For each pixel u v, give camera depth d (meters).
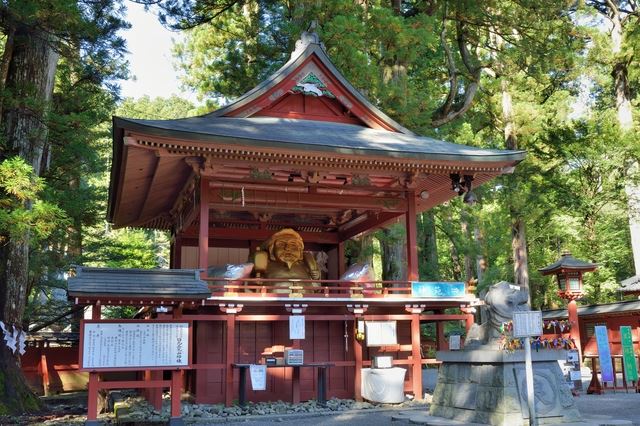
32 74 16.97
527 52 28.73
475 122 34.78
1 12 14.89
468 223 30.91
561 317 26.91
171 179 18.48
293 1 23.88
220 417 13.19
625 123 34.78
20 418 14.84
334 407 14.66
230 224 21.94
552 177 35.75
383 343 15.90
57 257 26.42
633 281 25.69
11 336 16.08
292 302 15.32
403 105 21.62
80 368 11.23
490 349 11.40
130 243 36.84
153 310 15.19
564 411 11.05
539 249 39.31
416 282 16.47
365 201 17.83
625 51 33.62
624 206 32.88
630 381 19.84
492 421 10.86
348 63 20.48
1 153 16.20
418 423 11.91
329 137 16.42
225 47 30.95
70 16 14.73
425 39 21.14
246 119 17.47
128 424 12.65
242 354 15.76
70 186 27.23
